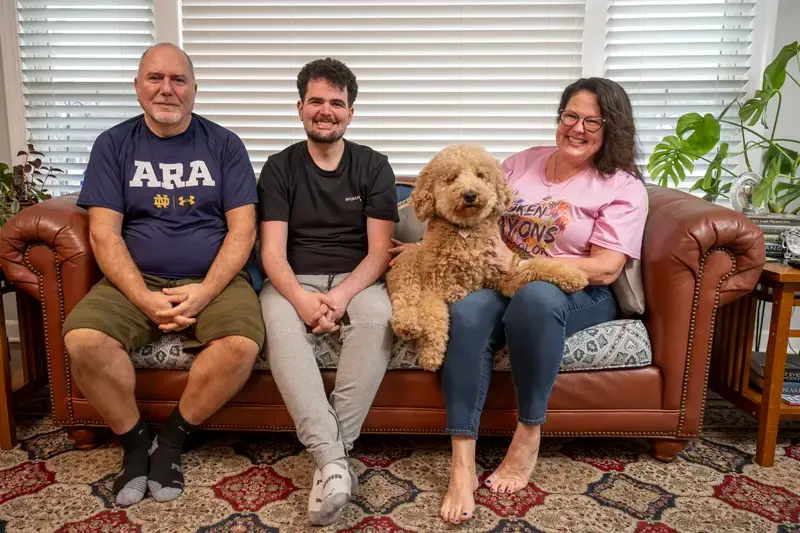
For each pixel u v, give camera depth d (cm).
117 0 242
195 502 144
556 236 164
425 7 238
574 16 236
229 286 165
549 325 143
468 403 147
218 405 154
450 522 136
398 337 160
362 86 244
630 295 165
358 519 139
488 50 242
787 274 157
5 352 167
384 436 183
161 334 160
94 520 136
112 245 157
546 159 179
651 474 161
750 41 237
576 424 163
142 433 153
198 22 240
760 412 167
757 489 154
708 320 158
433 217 157
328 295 157
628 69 241
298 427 143
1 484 151
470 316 148
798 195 208
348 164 175
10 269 159
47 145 253
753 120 218
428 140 248
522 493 151
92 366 142
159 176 166
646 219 174
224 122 247
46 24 243
